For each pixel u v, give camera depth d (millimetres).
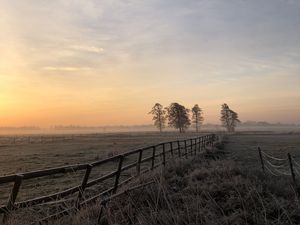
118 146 39906
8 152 32750
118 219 5668
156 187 7582
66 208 5617
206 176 9828
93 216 5711
